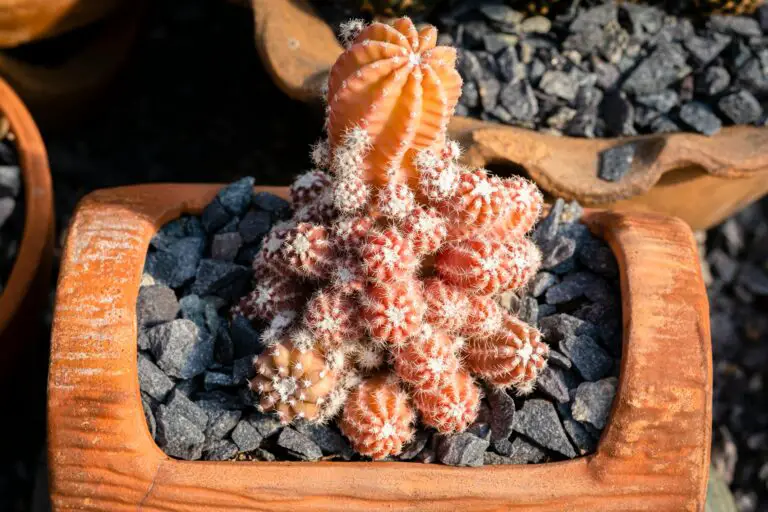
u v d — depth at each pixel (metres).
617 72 0.58
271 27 0.56
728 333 0.63
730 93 0.57
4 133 0.55
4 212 0.54
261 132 0.67
